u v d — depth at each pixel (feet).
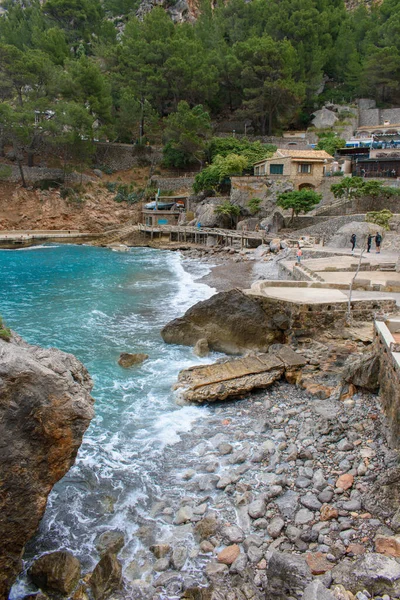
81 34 373.40
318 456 40.45
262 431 46.11
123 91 296.92
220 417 49.93
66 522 33.55
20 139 237.04
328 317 67.31
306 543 30.27
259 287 79.41
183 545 31.12
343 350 61.21
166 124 291.79
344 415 46.75
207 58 312.50
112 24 384.06
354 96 351.05
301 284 82.58
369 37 359.25
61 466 28.43
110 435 45.83
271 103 307.37
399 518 30.81
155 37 325.21
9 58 240.73
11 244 212.64
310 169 223.51
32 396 26.61
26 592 27.76
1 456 25.48
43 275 136.46
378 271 101.76
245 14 370.73
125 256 184.85
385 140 268.82
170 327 74.28
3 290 113.60
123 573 28.86
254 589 27.09
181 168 299.38
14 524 26.37
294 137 306.35
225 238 198.70
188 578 28.37
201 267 152.56
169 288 116.16
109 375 60.85
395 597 24.58
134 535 32.30
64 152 258.57
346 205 185.88
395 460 37.47
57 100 261.03
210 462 40.55
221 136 306.76
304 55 338.34
